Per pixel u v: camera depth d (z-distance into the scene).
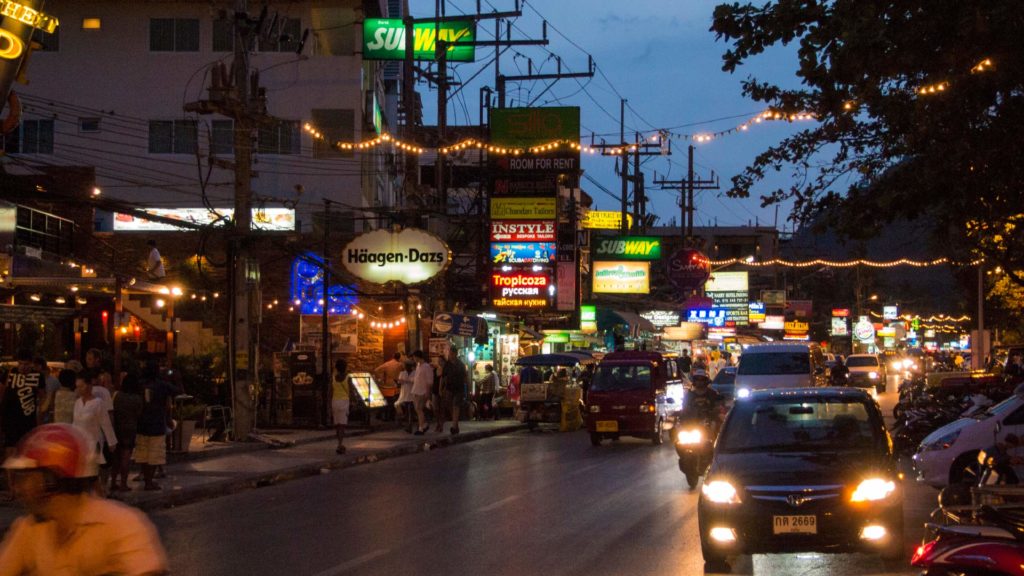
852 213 13.20
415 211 33.09
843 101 11.48
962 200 12.87
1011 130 11.48
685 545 11.88
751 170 14.26
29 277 21.88
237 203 24.50
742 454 11.21
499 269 42.62
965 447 15.70
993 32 9.76
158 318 33.53
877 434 11.35
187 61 46.22
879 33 9.93
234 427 24.80
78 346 29.42
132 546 4.44
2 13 18.38
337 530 13.33
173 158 45.75
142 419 17.02
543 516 14.22
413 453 25.45
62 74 46.22
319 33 46.44
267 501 16.56
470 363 39.78
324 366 29.84
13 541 4.46
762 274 92.62
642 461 22.66
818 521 10.17
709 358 60.72
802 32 10.80
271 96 45.94
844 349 93.44
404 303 33.22
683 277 57.25
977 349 43.19
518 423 35.69
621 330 49.03
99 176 45.59
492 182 43.12
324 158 45.81
